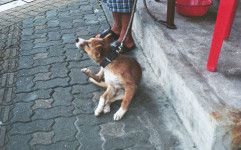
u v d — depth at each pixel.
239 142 1.92
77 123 2.46
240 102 2.00
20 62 3.40
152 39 3.03
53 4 5.16
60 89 2.90
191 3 3.68
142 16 3.45
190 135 2.25
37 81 3.04
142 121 2.44
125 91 2.53
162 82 2.82
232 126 1.81
